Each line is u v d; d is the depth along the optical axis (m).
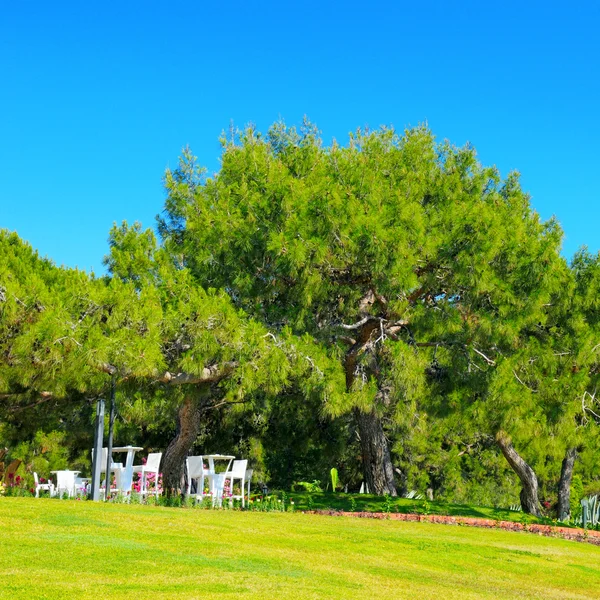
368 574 9.88
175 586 7.67
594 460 25.53
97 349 13.45
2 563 7.86
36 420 20.02
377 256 15.73
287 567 9.47
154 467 17.73
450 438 33.06
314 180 17.95
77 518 10.66
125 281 19.86
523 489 23.67
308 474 28.30
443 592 9.35
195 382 17.05
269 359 15.45
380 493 22.19
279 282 17.81
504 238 16.84
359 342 18.36
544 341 19.45
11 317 13.41
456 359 18.11
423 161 20.42
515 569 11.95
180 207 20.25
